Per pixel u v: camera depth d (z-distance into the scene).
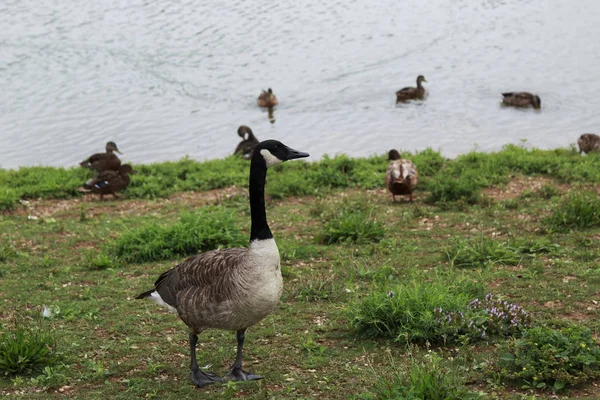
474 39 32.50
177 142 22.66
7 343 8.23
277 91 27.12
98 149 22.27
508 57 29.70
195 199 16.03
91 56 31.67
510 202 13.97
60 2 40.72
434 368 7.09
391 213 14.05
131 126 24.06
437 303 8.66
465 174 15.86
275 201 15.51
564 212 12.61
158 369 8.13
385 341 8.51
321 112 24.80
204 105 25.97
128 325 9.34
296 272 11.02
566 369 7.31
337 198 15.45
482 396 6.95
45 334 8.66
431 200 14.66
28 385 7.79
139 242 12.33
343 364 7.99
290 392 7.41
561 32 32.66
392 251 11.84
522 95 23.97
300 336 8.80
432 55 30.55
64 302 10.20
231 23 35.78
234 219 13.26
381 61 30.02
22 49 32.84
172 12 37.91
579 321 8.62
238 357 7.81
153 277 11.22
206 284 7.32
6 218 14.90
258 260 7.11
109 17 37.44
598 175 15.39
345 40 32.91
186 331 9.19
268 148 7.23
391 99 25.77
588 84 26.02
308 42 32.72
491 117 23.36
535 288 9.75
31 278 11.28
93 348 8.69
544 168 16.28
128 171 17.08
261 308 7.20
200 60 30.77
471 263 11.00
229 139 22.77
